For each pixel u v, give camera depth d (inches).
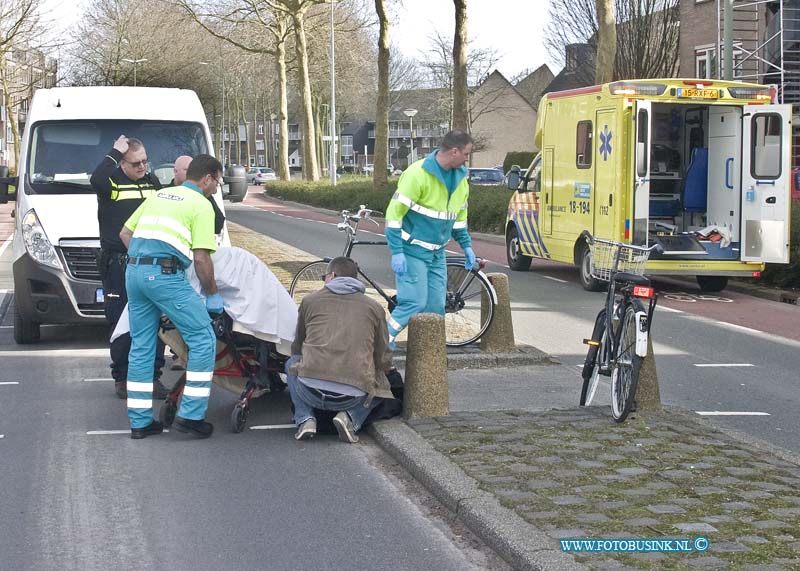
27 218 482.0
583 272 725.3
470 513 238.7
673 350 494.6
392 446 303.7
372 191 1787.6
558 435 306.8
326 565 219.3
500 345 448.5
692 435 307.6
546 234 794.2
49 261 472.4
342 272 329.1
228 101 3521.2
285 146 2682.1
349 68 2763.3
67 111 538.3
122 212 392.2
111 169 391.9
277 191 2598.4
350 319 320.2
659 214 743.1
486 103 4005.9
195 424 323.6
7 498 265.7
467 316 452.1
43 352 477.7
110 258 393.4
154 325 326.0
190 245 318.0
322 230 1375.5
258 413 362.0
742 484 257.0
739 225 692.1
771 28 1334.9
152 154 533.0
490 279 447.8
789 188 679.7
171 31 2778.1
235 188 561.6
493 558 221.8
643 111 664.4
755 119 688.4
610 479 261.1
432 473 268.5
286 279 654.5
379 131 1819.6
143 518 250.4
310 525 244.8
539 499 244.7
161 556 225.0
